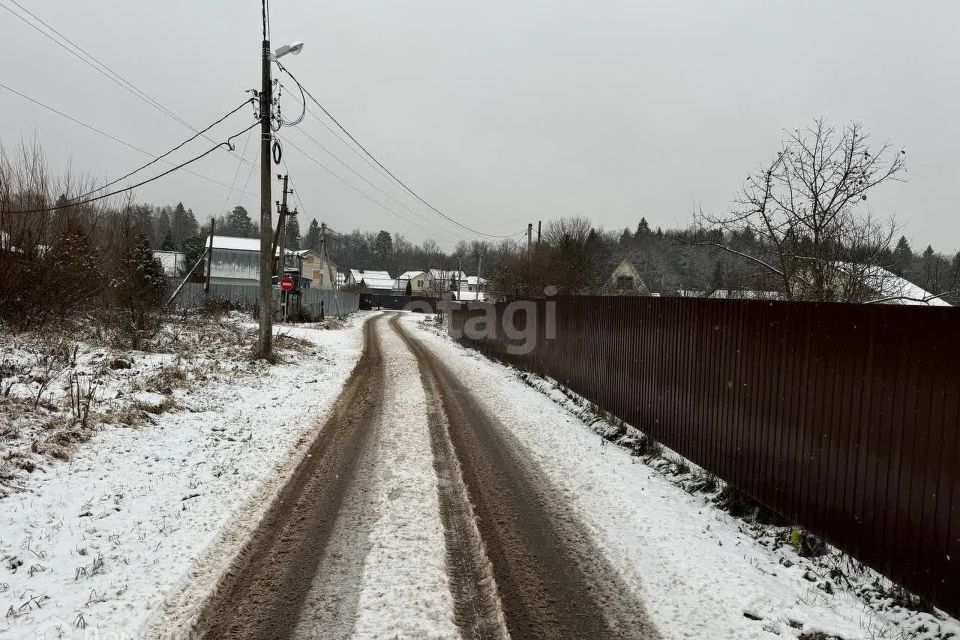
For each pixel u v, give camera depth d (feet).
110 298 47.55
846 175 27.22
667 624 11.48
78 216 45.85
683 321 23.52
